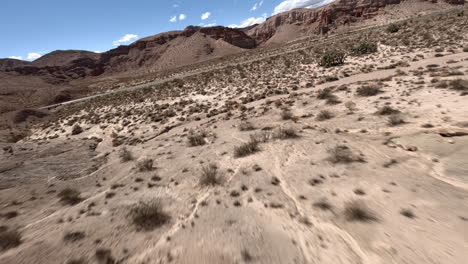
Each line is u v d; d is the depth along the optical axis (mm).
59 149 19594
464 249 4379
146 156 14555
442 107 11734
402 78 19016
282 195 7375
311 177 8156
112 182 11141
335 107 16312
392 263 4395
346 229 5473
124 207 8180
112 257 5656
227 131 16750
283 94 25375
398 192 6465
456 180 6582
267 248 5266
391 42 40438
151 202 8227
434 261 4273
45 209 8945
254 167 9750
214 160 11531
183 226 6578
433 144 8773
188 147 14820
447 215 5336
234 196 7809
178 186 9344
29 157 17344
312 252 4996
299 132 13242
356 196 6605
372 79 21797
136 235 6453
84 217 7820
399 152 8859
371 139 10484
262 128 15492
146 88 52000
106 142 23078
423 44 32656
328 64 34312
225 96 31969
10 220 8273
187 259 5297
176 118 25703
